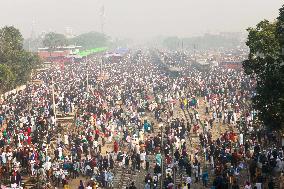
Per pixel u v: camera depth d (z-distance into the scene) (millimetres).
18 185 35344
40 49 178875
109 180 37844
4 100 68875
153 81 95312
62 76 106250
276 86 39344
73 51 172625
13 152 40281
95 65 146625
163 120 60219
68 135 49406
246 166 39094
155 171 37469
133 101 71562
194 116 62469
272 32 41219
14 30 92438
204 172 37094
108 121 56625
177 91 80562
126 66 143750
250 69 43188
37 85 88375
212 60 161875
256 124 49562
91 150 43938
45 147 42188
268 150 40125
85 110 61500
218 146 42375
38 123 51344
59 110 62781
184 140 46625
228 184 33312
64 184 35781
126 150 47375
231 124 57406
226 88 80188
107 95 75375
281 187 32594
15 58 89438
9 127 49812
